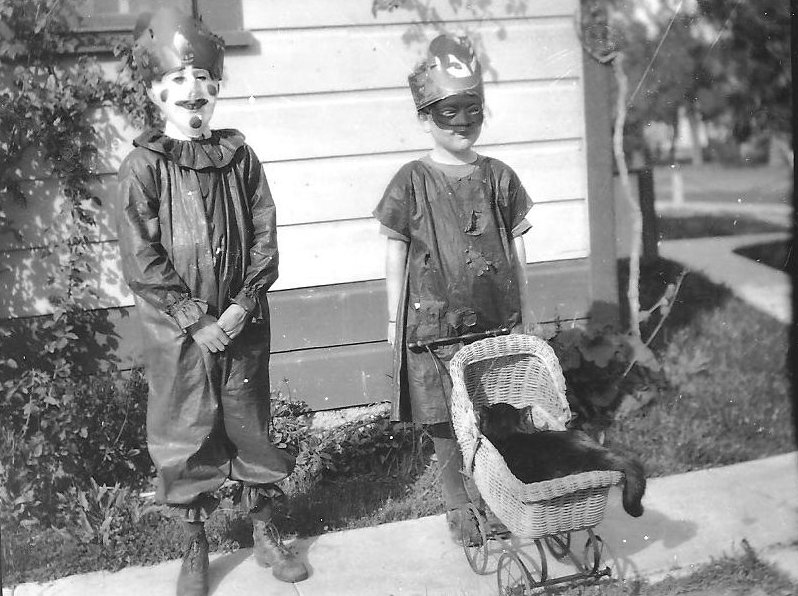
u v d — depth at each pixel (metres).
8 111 4.23
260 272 3.27
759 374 5.21
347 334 4.78
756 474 4.29
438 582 3.45
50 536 3.80
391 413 3.62
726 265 5.89
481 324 3.54
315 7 4.64
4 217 4.29
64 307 4.34
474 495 3.70
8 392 4.14
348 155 4.79
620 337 5.12
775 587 3.35
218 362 3.24
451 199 3.51
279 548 3.53
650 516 3.89
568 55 5.18
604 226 5.32
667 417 4.84
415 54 4.83
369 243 4.87
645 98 5.61
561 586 3.30
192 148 3.23
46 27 4.24
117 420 4.23
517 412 3.39
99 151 4.42
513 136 5.13
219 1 4.52
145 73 3.27
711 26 5.54
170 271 3.14
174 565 3.65
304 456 4.29
